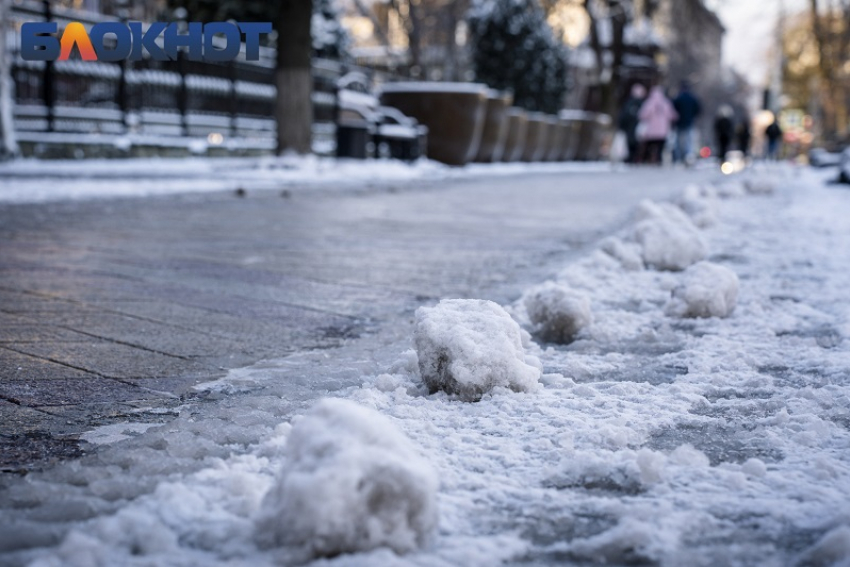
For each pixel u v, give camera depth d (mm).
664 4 50844
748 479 2170
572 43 51438
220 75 20297
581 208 11688
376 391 2863
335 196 12672
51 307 4336
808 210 11125
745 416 2711
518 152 30844
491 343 2875
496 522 1920
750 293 4910
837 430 2549
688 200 9086
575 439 2443
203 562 1678
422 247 7086
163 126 18781
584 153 39062
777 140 37625
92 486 2043
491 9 36562
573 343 3740
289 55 17891
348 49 28188
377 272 5691
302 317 4262
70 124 16531
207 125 19906
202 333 3859
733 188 13500
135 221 8461
